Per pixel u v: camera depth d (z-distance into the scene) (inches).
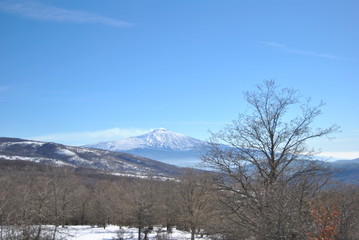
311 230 422.0
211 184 699.4
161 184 2269.9
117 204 2566.4
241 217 580.4
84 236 2142.0
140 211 2046.0
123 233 2187.5
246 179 656.4
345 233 462.0
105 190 3063.5
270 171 660.1
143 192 2143.2
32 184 2213.3
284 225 440.5
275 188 512.7
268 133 692.7
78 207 2982.3
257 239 506.9
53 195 1883.6
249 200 584.4
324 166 630.5
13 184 2235.5
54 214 1833.2
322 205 425.4
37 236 1171.3
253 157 685.3
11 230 965.2
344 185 561.6
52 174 2775.6
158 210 2070.6
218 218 652.7
